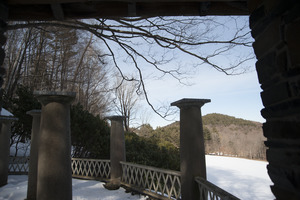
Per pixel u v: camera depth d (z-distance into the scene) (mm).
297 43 1281
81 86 19844
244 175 19609
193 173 3836
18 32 16781
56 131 3703
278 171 1561
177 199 4316
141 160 9555
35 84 16188
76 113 9289
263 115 1807
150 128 26141
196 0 2537
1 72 2396
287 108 1422
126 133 13812
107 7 2869
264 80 1735
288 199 1435
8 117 6934
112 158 6641
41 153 3658
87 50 17266
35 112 5406
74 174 8398
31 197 5027
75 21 4723
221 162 29875
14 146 12758
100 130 9750
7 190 6004
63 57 17531
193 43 5043
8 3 2455
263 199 12445
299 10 1238
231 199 2441
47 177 3535
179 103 4082
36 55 17156
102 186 6684
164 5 2824
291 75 1356
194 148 3898
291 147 1398
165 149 11828
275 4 1489
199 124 4031
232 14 2854
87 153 9922
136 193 5805
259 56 1798
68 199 3625
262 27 1707
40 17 2811
